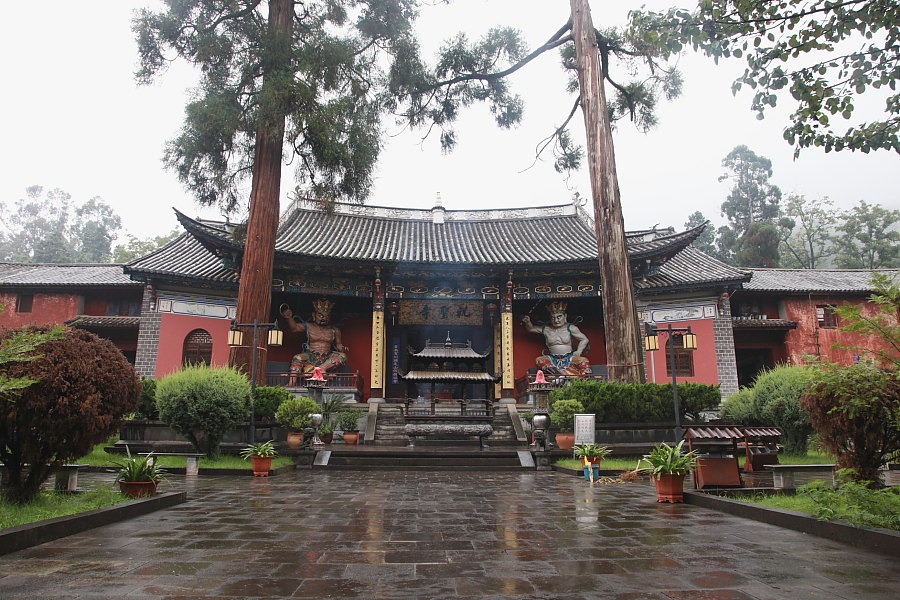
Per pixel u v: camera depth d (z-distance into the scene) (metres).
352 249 24.36
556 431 15.90
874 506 5.42
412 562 4.55
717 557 4.74
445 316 26.25
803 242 49.62
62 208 62.38
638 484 10.72
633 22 6.09
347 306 27.36
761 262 40.09
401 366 26.44
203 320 22.92
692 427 8.94
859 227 45.94
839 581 4.02
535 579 4.06
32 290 24.67
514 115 22.50
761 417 14.35
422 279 25.36
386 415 20.53
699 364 23.44
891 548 4.80
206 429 12.82
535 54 20.08
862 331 6.37
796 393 13.52
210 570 4.24
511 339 24.05
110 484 9.40
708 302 23.75
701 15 5.60
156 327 22.14
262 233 18.12
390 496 8.85
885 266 44.44
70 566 4.32
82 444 6.49
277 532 5.79
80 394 6.24
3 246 58.47
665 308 24.33
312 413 14.91
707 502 7.60
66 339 6.46
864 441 7.02
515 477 12.10
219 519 6.56
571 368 24.78
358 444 18.27
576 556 4.78
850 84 5.51
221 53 17.50
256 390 15.39
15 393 5.58
